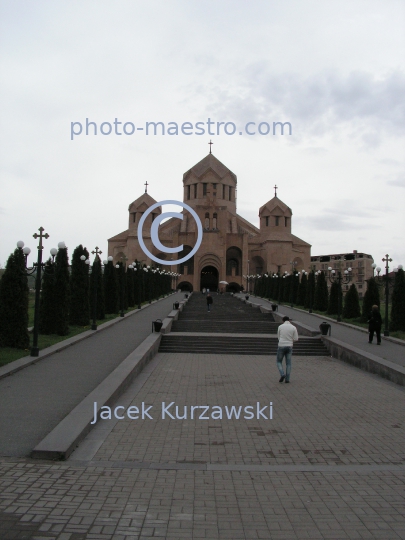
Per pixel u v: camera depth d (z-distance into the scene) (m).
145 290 39.59
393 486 5.74
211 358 16.17
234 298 47.31
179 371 13.40
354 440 7.46
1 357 13.14
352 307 26.67
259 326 22.95
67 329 18.39
